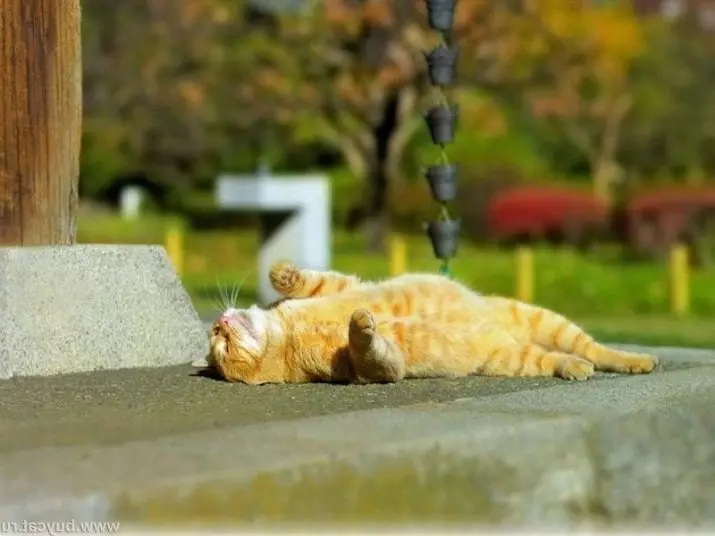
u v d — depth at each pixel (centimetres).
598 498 455
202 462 381
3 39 623
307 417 478
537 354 607
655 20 3067
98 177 3406
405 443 412
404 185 3062
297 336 586
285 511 376
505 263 2389
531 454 446
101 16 2836
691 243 2702
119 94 2831
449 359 603
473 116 2592
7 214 625
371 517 396
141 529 345
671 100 3119
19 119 628
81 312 621
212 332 610
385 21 2359
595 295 2148
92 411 495
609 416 478
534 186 3097
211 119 2806
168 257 669
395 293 615
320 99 2548
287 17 2438
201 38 2620
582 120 3103
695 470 484
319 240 1830
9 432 442
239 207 1836
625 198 2953
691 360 684
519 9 2412
